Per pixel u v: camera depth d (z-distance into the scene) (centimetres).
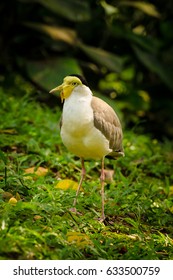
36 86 1745
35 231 794
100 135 962
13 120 1345
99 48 1964
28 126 1345
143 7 1902
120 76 1969
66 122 955
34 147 1236
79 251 801
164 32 1964
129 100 1875
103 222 962
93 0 1959
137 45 1872
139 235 919
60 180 1073
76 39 1802
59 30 1784
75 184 1078
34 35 1858
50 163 1199
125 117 1878
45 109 1609
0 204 888
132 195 1100
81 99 951
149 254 840
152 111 1959
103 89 1936
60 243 807
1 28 1878
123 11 2003
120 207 1034
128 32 1847
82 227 888
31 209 858
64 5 1781
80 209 975
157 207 1064
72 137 962
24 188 970
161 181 1302
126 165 1320
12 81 1761
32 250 771
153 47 1855
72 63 1727
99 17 1941
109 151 1003
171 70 1869
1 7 1867
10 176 1002
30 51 1878
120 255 836
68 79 954
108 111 991
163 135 1948
